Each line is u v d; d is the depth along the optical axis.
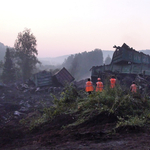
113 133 5.96
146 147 4.77
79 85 27.80
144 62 26.02
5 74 46.78
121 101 8.06
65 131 6.91
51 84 29.78
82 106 8.88
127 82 20.06
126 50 23.36
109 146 4.99
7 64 47.44
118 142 5.28
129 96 8.55
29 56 50.47
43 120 9.10
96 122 7.20
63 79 29.83
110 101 8.34
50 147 5.47
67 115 8.70
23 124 9.92
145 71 21.38
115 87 9.44
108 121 7.11
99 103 8.42
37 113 12.48
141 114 7.68
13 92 25.36
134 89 11.14
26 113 14.84
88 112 8.05
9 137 7.47
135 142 5.17
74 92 10.78
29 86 29.41
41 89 26.44
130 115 7.43
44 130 7.79
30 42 50.22
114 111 7.57
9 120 12.69
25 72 49.28
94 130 6.43
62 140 5.95
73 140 5.83
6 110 15.39
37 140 6.61
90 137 5.86
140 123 6.48
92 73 27.17
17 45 50.00
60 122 8.27
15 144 6.59
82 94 10.98
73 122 7.85
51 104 18.56
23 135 7.73
